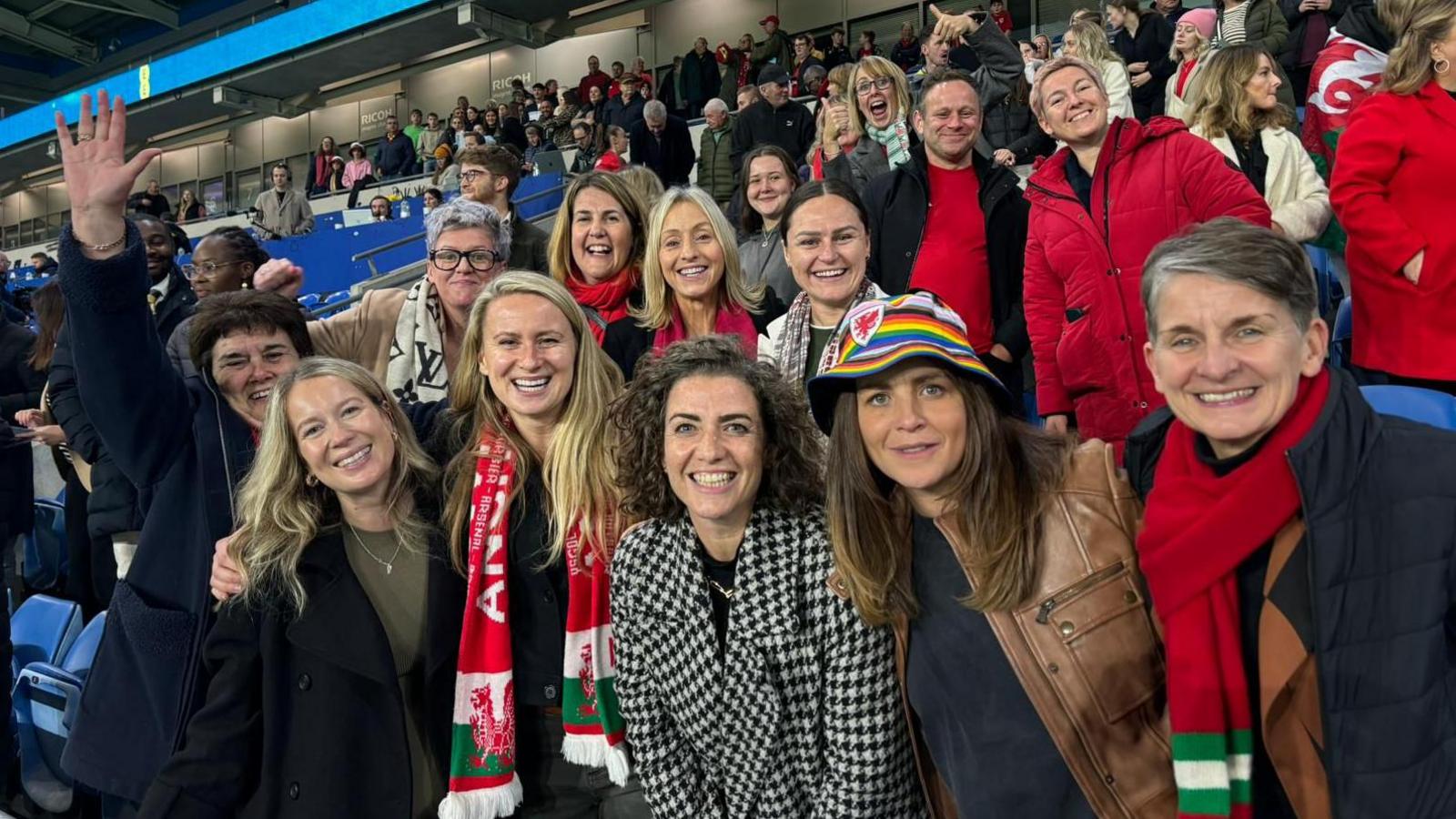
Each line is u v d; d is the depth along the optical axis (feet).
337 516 6.14
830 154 13.96
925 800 5.24
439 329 8.39
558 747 6.10
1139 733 4.42
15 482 9.52
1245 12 16.30
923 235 9.14
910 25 31.76
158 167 74.64
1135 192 7.71
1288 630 3.77
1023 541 4.47
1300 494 3.65
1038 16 25.96
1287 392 3.70
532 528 6.11
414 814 5.98
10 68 77.82
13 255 69.46
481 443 6.29
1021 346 8.77
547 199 29.76
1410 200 6.79
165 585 6.53
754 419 5.07
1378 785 3.58
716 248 8.07
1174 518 3.97
